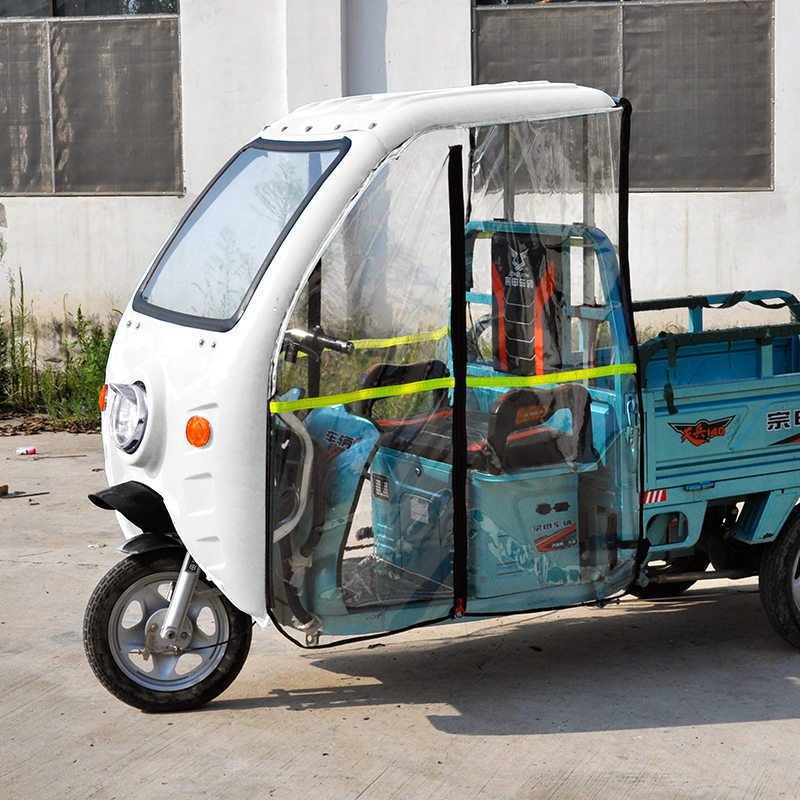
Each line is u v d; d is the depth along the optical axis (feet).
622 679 13.93
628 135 12.98
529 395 12.84
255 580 11.83
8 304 30.96
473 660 14.60
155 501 12.42
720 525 14.88
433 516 12.67
